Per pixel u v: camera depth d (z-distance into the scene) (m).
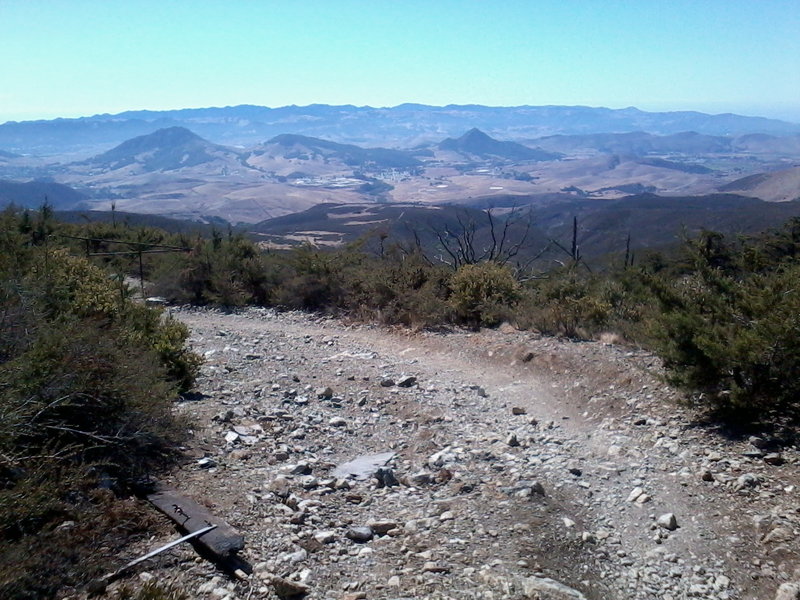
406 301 14.23
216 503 5.21
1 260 7.99
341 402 8.82
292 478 6.05
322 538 4.92
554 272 16.17
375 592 4.31
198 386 8.94
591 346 10.69
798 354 6.43
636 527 5.28
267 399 8.68
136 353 6.91
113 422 5.54
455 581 4.45
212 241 19.66
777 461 5.96
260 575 4.32
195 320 14.93
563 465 6.56
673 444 6.69
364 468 6.54
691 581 4.49
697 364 7.03
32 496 4.11
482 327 13.14
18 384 4.93
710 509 5.40
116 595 3.89
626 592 4.40
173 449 6.13
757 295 7.41
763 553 4.71
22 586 3.71
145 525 4.68
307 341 12.70
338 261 16.62
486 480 6.28
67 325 6.20
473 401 8.94
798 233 16.02
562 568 4.67
